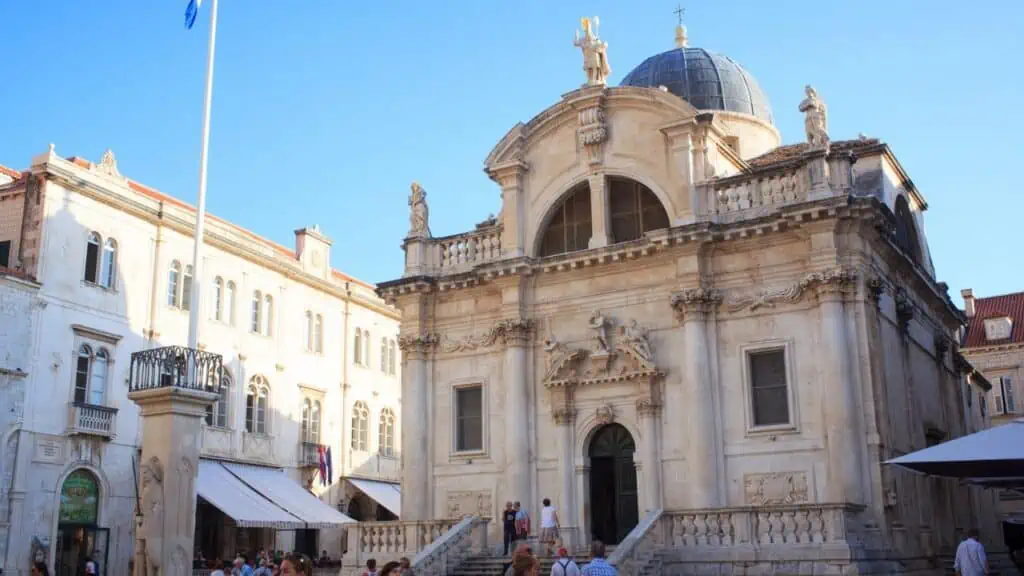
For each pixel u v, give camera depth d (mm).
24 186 37438
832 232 27266
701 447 27984
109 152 40688
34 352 35812
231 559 43062
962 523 33062
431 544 27578
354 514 53000
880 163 32094
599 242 31188
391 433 56312
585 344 31031
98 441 37969
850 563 22781
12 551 34000
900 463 16562
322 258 52594
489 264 32219
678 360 29406
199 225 26500
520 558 8844
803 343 27703
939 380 35688
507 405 31453
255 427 46156
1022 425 16719
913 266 31547
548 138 33062
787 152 34812
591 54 32719
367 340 55344
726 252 29312
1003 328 60281
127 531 38875
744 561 24078
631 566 23859
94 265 39062
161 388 22750
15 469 34500
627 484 30016
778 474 27234
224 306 45281
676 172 30328
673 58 42125
